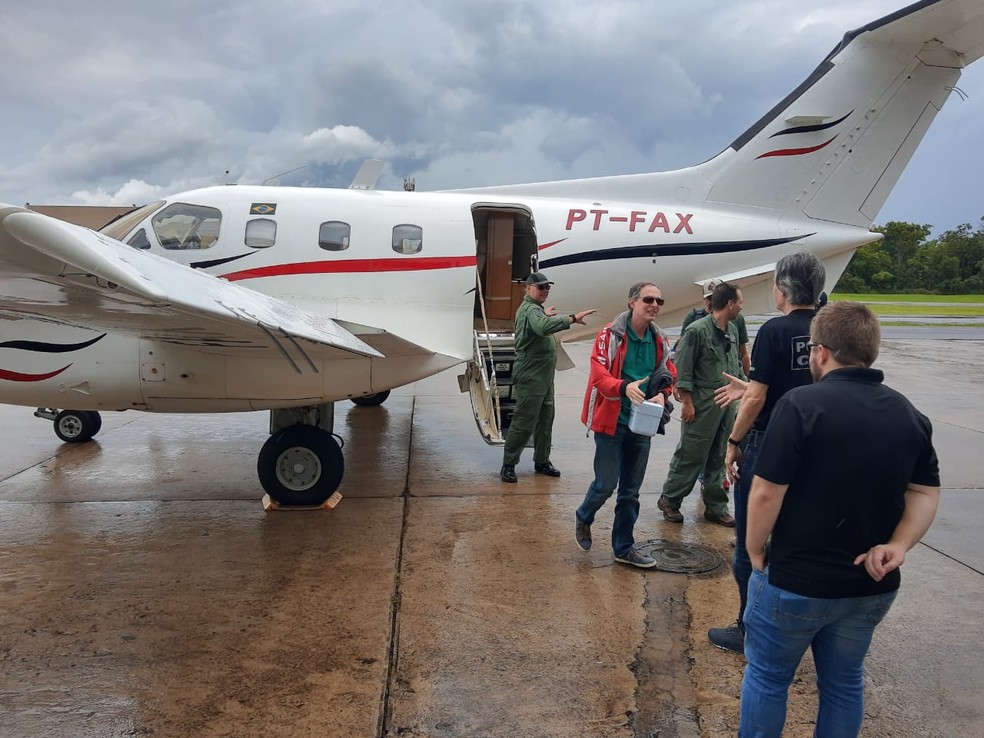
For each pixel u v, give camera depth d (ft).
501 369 21.72
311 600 12.25
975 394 37.01
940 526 16.47
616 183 24.21
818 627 6.93
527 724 8.84
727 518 16.58
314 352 15.85
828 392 6.80
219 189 21.31
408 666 10.14
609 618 11.70
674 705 9.29
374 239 20.84
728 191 24.30
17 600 12.17
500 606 12.10
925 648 10.86
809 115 23.94
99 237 10.84
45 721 8.77
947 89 24.13
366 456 22.63
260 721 8.81
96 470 20.68
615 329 12.91
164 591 12.57
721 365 15.53
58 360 16.05
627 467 13.46
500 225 25.25
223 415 29.68
